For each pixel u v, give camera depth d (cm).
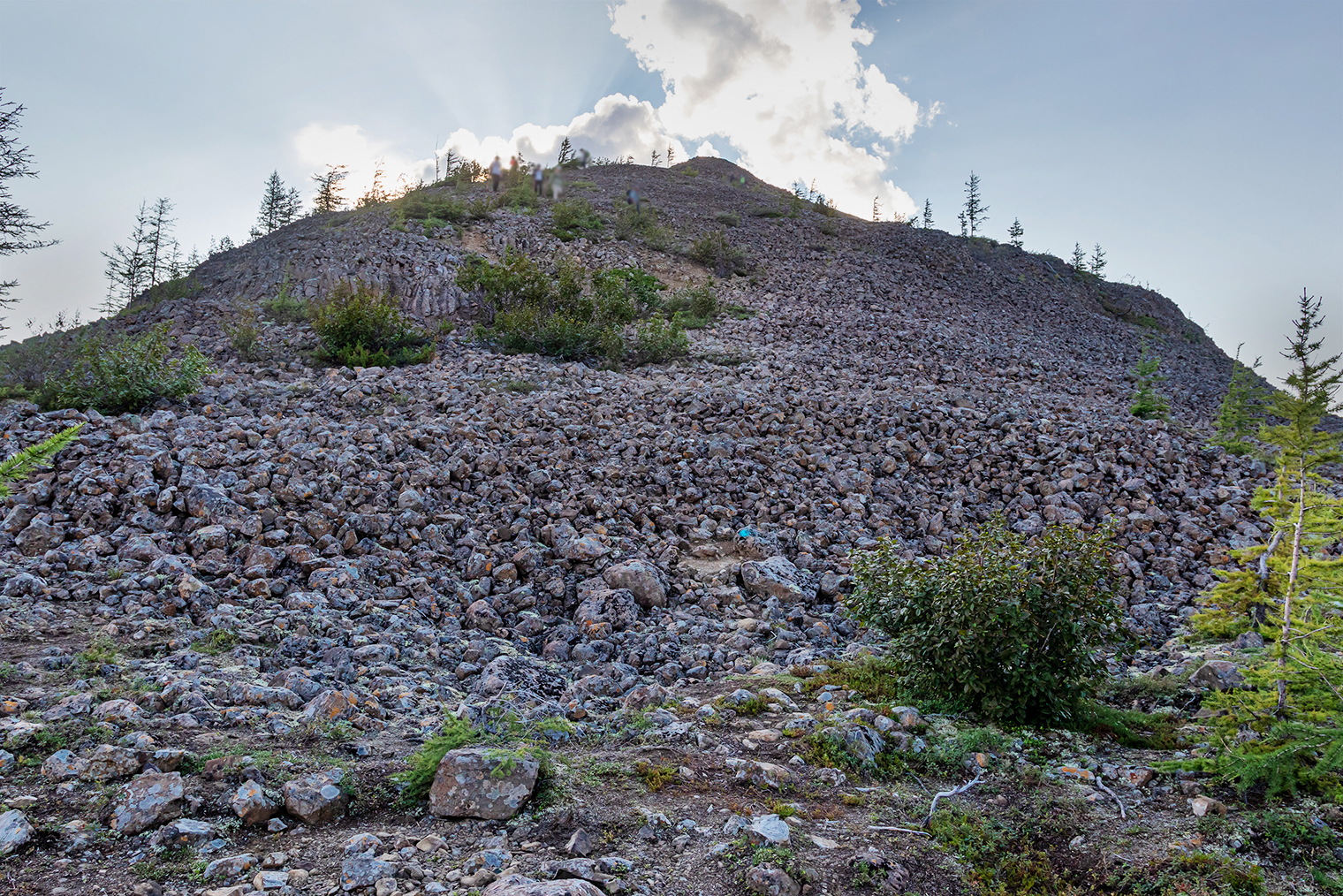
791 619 861
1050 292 4578
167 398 1315
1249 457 1565
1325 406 539
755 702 605
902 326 2883
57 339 2027
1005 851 434
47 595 669
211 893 326
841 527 1138
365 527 894
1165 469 1394
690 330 2525
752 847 399
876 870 393
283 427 1168
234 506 866
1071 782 507
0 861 333
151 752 420
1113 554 1058
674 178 5731
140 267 4406
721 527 1098
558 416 1426
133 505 842
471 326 2331
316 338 2033
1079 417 1700
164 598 688
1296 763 482
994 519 670
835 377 1998
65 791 388
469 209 3475
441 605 792
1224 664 659
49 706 477
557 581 867
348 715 513
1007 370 2455
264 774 420
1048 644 584
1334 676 473
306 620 680
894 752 535
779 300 3091
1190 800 487
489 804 409
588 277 2945
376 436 1157
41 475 899
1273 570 564
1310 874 412
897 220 6022
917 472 1388
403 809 418
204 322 2222
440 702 575
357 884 341
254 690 530
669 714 574
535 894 326
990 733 556
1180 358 3997
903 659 646
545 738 519
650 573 890
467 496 1034
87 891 321
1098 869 421
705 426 1483
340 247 2819
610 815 427
